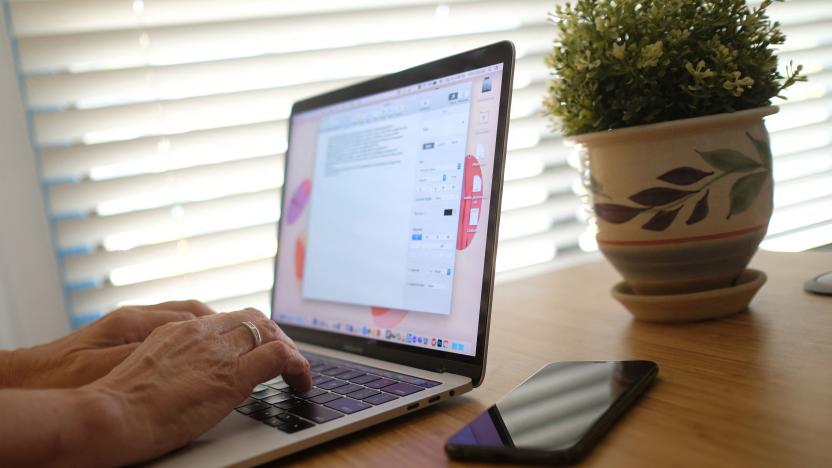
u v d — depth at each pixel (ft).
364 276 2.50
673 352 2.01
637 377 1.71
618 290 2.49
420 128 2.37
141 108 3.77
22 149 3.57
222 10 3.90
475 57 2.20
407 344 2.21
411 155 2.39
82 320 3.75
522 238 4.84
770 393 1.57
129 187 3.79
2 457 1.33
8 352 2.20
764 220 2.17
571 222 5.02
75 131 3.67
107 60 3.71
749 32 2.14
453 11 4.52
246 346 1.82
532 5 4.73
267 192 4.09
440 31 4.51
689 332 2.19
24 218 3.60
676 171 2.07
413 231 2.31
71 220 3.67
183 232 3.94
